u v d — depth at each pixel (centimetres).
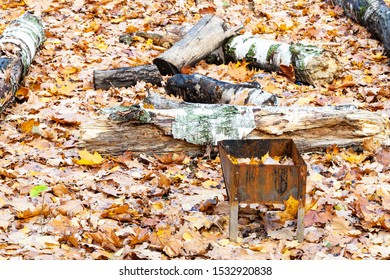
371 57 1173
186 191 691
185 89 940
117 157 766
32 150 770
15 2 1338
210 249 580
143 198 666
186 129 766
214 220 625
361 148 796
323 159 775
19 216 608
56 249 565
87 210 637
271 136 781
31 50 1029
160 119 764
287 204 588
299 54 1038
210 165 761
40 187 668
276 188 583
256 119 778
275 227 614
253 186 582
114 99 937
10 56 946
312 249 580
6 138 795
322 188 698
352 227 625
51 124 847
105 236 574
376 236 608
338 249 583
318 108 801
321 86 1040
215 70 1105
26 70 988
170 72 1073
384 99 993
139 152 771
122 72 989
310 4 1462
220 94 905
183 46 1090
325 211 646
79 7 1312
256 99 877
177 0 1390
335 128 790
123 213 629
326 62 1031
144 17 1308
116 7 1333
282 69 1060
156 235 589
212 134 770
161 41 1197
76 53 1117
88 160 734
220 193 688
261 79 1059
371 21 1261
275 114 781
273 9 1423
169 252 567
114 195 667
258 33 1288
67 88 959
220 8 1394
